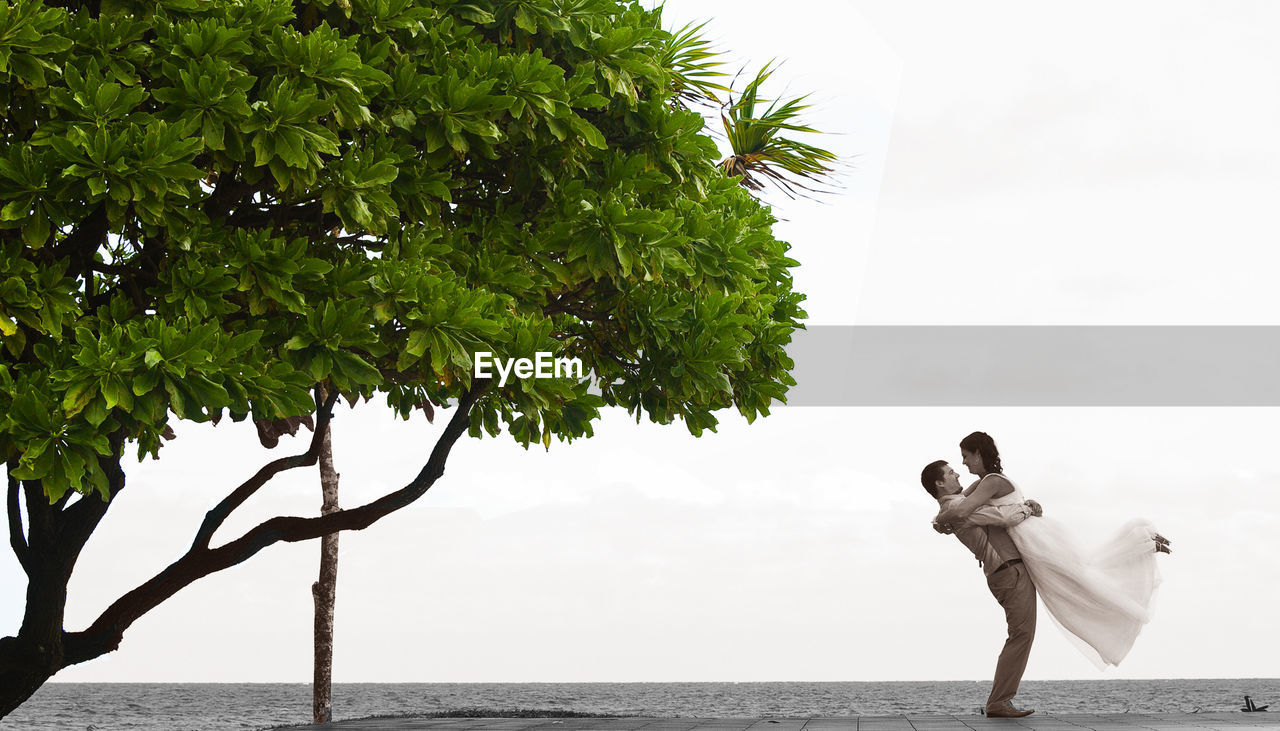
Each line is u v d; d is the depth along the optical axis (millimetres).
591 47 5820
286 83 4535
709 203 6664
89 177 4289
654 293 6305
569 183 5668
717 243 6203
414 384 6875
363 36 5375
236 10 4719
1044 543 6918
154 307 5508
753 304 6781
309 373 4867
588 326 6879
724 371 6711
